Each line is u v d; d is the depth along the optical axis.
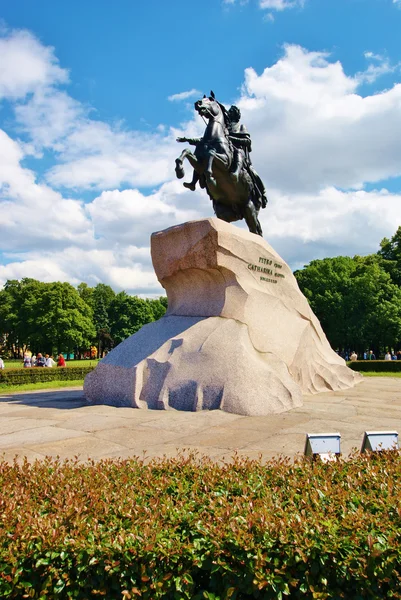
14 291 66.00
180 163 11.03
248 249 10.58
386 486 3.12
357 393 11.82
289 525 2.52
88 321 57.56
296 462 3.74
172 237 10.38
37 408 9.05
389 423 7.12
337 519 2.63
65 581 2.34
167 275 10.58
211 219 9.90
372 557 2.28
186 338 9.31
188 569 2.34
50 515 2.74
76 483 3.30
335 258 47.94
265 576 2.24
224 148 11.98
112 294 79.12
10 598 2.34
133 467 3.76
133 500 2.95
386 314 40.19
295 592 2.29
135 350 9.66
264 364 9.18
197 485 3.27
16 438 6.16
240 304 10.09
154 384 8.80
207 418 7.42
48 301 54.59
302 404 9.05
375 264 43.72
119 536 2.43
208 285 10.34
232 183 12.44
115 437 6.16
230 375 8.42
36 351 58.66
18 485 3.32
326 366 12.95
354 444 5.76
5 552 2.40
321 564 2.31
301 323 11.96
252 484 3.28
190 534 2.52
